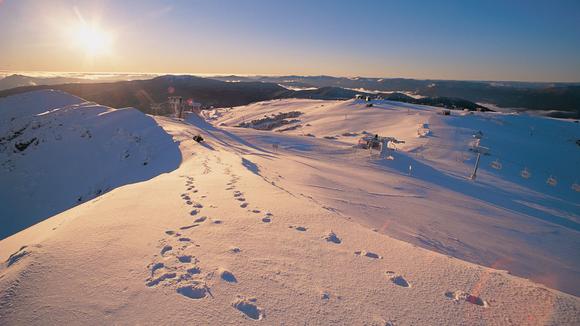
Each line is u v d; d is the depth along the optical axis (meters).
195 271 4.50
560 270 12.19
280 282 4.32
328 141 68.25
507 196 36.84
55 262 4.53
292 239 6.01
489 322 3.67
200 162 23.70
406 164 48.59
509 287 4.50
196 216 7.14
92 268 4.43
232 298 3.87
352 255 5.44
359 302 3.94
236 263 4.81
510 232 17.70
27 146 45.34
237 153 38.31
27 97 67.75
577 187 47.78
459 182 41.41
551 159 65.69
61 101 67.38
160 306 3.64
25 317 3.40
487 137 76.62
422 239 11.99
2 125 55.88
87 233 5.74
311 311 3.69
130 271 4.41
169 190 10.04
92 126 48.56
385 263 5.18
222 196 9.29
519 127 94.38
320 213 7.93
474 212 22.05
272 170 24.06
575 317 3.81
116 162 39.81
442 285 4.50
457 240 13.29
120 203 8.16
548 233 19.11
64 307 3.57
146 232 5.97
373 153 53.28
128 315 3.47
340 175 29.39
